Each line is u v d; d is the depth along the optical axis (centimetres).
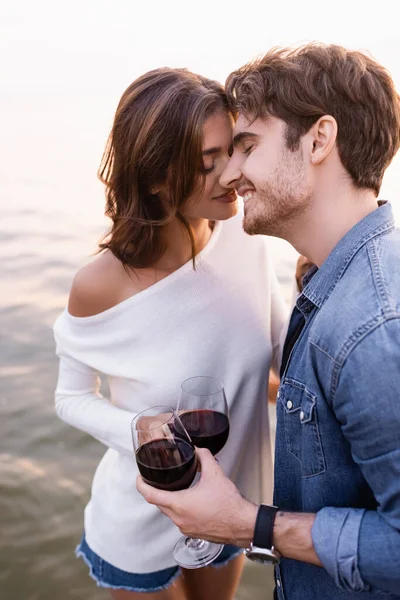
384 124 128
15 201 912
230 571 214
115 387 193
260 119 131
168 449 139
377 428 109
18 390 429
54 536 306
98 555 199
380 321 111
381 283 116
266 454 207
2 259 663
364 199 132
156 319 180
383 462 110
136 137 162
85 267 184
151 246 172
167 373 182
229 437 192
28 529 311
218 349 186
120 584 197
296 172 129
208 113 155
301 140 128
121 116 165
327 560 118
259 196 135
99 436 187
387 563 112
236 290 188
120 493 191
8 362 464
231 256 190
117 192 174
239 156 140
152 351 183
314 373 124
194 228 180
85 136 1499
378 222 128
